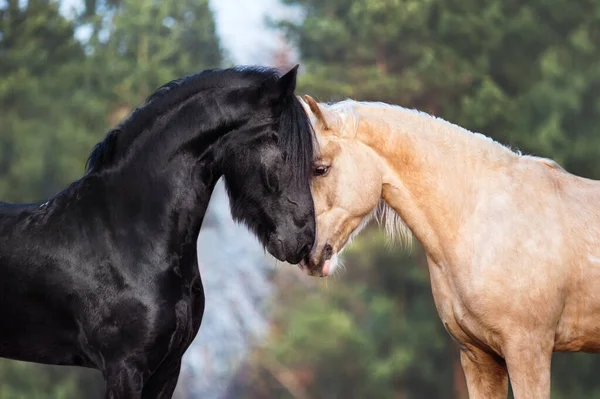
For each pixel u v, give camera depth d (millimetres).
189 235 9758
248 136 9656
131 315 9375
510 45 40562
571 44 40031
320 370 42750
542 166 10812
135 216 9594
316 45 44312
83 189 9758
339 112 10852
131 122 9820
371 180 10734
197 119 9688
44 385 38281
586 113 38906
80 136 42219
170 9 50688
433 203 10648
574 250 10367
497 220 10391
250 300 53219
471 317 10445
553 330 10352
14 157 41812
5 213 9891
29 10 45531
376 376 39719
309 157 9664
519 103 38938
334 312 41781
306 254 9805
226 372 53062
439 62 39281
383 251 39219
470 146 10781
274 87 9609
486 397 10898
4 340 9836
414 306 41344
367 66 41750
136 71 45344
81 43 47656
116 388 9352
